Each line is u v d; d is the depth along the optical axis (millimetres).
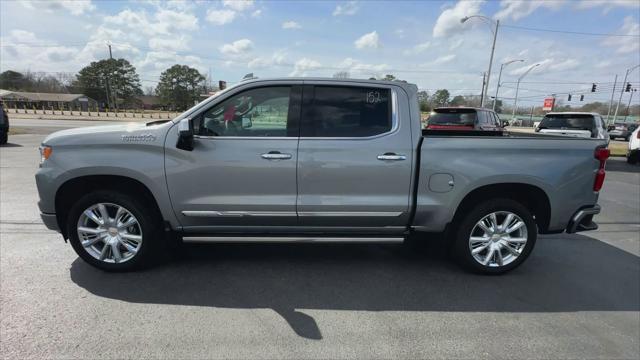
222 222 4012
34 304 3404
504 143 3998
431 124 13453
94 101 101625
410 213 4023
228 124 3922
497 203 4090
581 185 4098
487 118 13742
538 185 4020
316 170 3881
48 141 3891
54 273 4031
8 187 7859
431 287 3943
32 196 7125
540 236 5773
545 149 4031
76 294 3607
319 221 4031
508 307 3576
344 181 3918
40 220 5715
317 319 3293
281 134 3912
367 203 3957
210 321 3217
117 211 3988
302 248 4969
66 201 4105
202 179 3861
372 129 3961
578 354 2885
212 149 3834
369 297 3705
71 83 110438
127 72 105562
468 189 3984
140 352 2777
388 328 3182
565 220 4172
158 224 4164
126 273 4086
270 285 3904
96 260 4039
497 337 3088
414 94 4012
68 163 3809
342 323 3242
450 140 3963
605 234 5887
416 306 3559
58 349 2785
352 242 4082
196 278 4020
